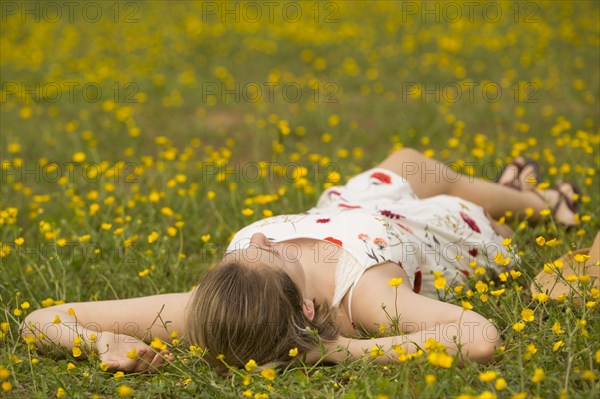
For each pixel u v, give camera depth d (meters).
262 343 2.60
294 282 2.71
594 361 2.53
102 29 10.42
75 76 8.24
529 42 8.62
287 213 4.29
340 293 2.85
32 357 2.87
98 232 4.24
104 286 3.63
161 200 4.65
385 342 2.64
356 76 7.88
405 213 3.38
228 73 8.16
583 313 2.68
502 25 9.60
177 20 10.82
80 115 6.67
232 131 6.41
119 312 2.94
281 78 8.00
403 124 6.14
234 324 2.57
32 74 8.33
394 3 11.10
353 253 2.88
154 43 9.45
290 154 5.71
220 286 2.62
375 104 6.72
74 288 3.55
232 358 2.63
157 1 12.04
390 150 5.61
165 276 3.60
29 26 10.54
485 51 8.47
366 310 2.81
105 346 2.76
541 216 3.92
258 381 2.58
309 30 9.62
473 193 3.83
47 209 4.76
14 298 3.37
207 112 6.98
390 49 8.70
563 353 2.63
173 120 6.72
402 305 2.75
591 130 5.83
